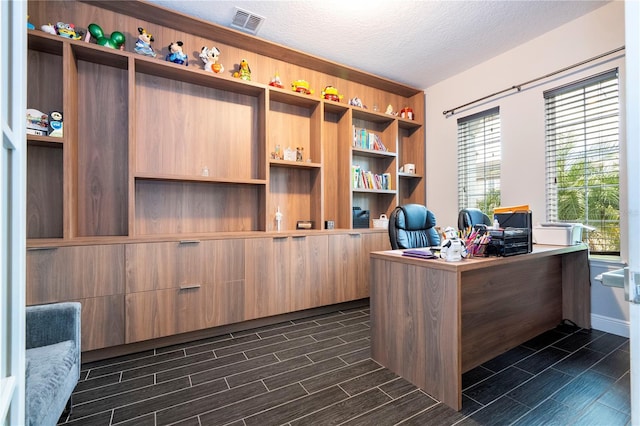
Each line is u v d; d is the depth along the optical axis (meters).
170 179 2.39
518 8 2.40
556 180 2.73
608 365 1.89
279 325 2.64
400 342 1.77
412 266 1.70
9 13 0.54
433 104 3.85
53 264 1.83
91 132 2.26
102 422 1.39
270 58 3.01
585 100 2.55
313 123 3.19
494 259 1.67
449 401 1.50
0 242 0.48
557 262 2.51
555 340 2.25
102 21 2.28
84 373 1.82
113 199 2.32
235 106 2.84
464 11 2.44
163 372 1.83
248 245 2.48
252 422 1.38
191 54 2.61
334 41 2.86
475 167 3.42
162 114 2.52
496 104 3.15
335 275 2.92
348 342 2.26
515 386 1.67
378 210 3.80
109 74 2.33
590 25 2.46
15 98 0.55
